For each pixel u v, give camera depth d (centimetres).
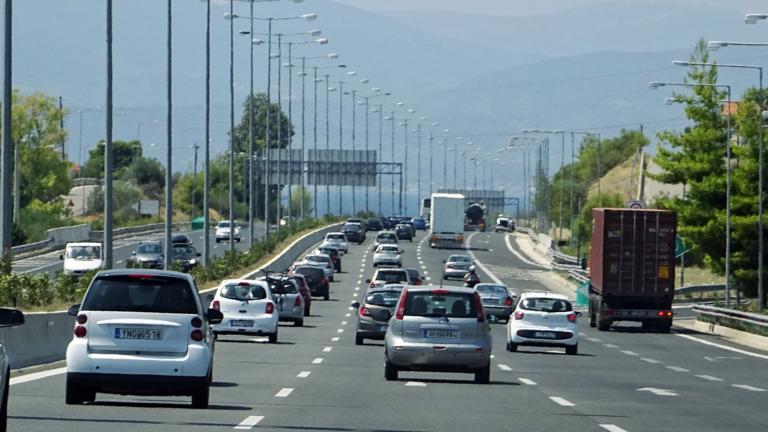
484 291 15900
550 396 6619
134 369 5309
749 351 11806
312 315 16038
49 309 10656
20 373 7256
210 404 5672
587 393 6894
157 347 5341
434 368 7306
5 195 10219
